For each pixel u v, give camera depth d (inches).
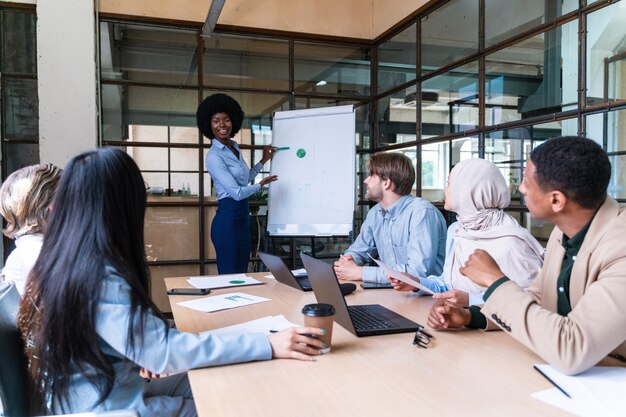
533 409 32.8
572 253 46.9
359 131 193.3
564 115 109.7
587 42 104.3
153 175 170.6
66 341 37.7
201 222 174.7
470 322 51.9
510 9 126.0
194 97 173.6
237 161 140.1
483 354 44.5
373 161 97.9
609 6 99.0
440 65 154.8
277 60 182.2
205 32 165.9
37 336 39.1
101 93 164.6
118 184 40.6
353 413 32.6
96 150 42.3
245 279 86.0
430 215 90.7
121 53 165.9
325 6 185.8
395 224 95.0
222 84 176.2
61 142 157.5
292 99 184.1
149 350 39.3
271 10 179.0
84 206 39.4
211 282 82.7
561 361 37.9
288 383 38.1
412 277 72.7
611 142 99.0
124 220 40.9
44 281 38.6
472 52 140.7
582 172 41.9
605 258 41.3
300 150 155.3
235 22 174.9
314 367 41.7
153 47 169.0
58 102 156.8
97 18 161.5
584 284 43.3
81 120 159.0
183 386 54.7
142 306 39.6
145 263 43.0
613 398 34.1
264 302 67.2
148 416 42.8
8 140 155.3
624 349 42.5
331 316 45.3
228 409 33.6
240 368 41.5
